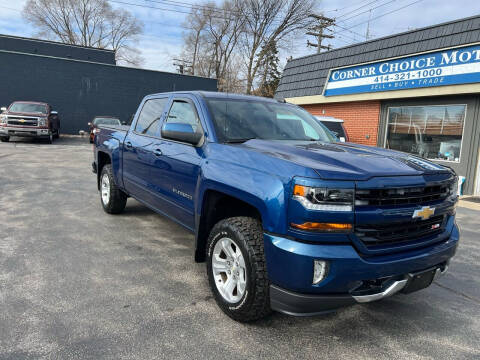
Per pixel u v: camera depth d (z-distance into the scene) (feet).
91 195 24.20
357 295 8.23
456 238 10.23
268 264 8.46
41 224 17.54
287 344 9.03
